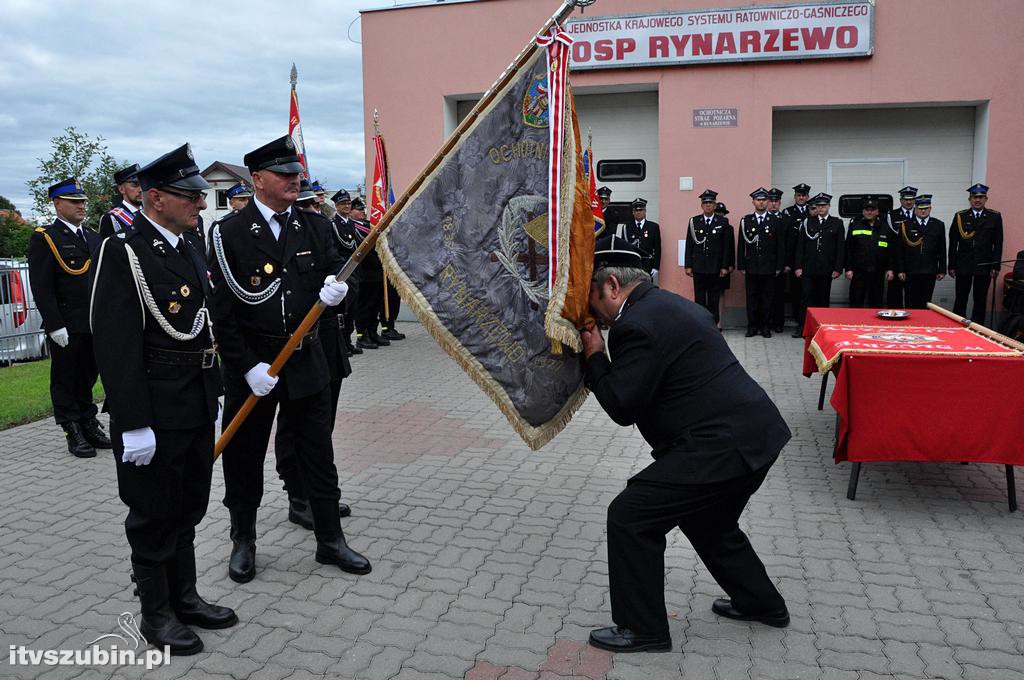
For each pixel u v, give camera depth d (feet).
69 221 20.17
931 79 36.86
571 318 10.41
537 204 10.63
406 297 11.21
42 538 14.71
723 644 10.85
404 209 11.30
